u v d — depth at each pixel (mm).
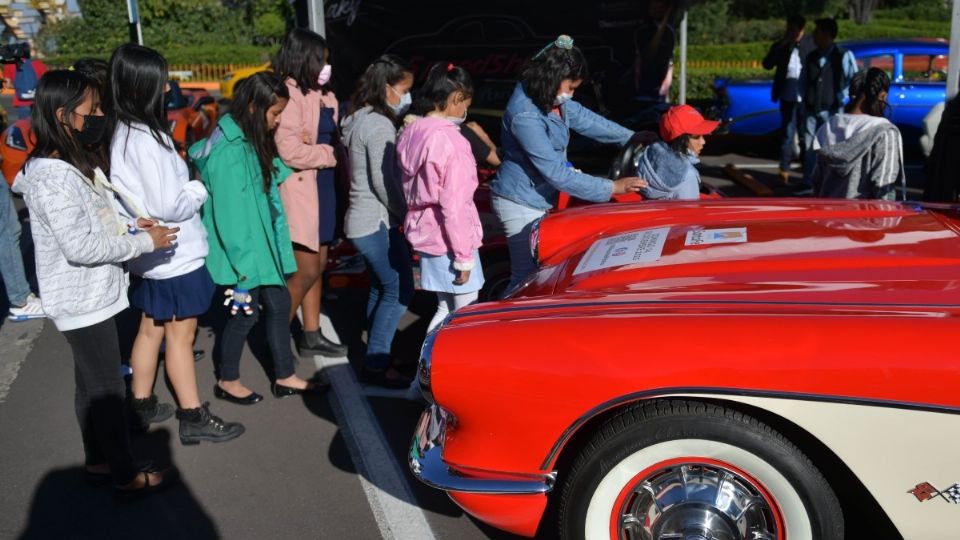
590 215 3947
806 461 2525
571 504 2695
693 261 3150
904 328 2422
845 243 3164
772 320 2527
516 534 3055
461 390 2678
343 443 4160
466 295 4105
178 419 4203
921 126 10641
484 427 2711
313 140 4492
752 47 25422
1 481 3865
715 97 12141
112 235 3283
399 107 5078
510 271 5410
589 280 3176
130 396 4688
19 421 4492
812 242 3215
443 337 2740
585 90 10953
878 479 2467
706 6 29547
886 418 2402
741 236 3369
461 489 2771
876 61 10930
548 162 4152
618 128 5102
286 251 4285
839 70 8898
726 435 2535
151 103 3498
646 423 2574
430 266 4086
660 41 11133
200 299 3830
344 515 3539
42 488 3799
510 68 11125
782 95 9844
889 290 2668
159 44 32219
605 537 2693
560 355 2600
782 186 9906
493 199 4465
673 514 2650
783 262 3025
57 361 5352
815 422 2447
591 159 10523
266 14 33656
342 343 5473
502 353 2646
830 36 8812
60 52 31906
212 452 4082
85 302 3299
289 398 4676
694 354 2502
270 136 4090
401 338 5496
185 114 11797
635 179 4285
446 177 3842
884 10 33281
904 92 10750
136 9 10336
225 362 4539
